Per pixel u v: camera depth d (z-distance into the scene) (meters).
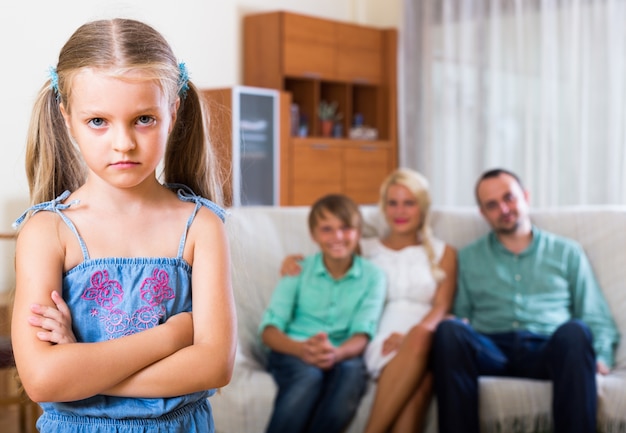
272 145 5.51
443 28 6.07
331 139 5.93
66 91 0.98
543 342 3.00
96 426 1.04
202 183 1.21
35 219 1.05
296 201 5.70
